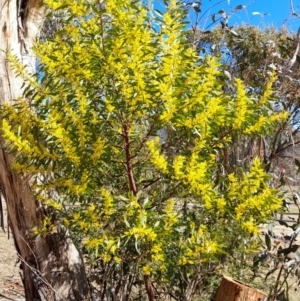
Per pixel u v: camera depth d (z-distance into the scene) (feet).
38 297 8.62
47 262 8.30
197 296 7.63
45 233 7.94
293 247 7.83
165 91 5.80
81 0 5.98
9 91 8.24
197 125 6.11
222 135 6.73
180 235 6.57
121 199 6.31
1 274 15.34
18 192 8.20
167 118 5.95
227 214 6.55
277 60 9.39
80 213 6.61
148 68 5.99
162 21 5.96
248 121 6.46
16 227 8.52
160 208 6.70
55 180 6.68
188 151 6.47
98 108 6.29
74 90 6.42
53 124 6.20
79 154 6.29
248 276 8.40
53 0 6.00
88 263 8.13
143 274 6.97
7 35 8.41
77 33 6.40
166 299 8.46
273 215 7.06
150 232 6.01
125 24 5.73
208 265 7.89
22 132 6.64
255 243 7.38
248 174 6.39
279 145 8.66
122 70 5.95
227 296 5.80
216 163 7.14
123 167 7.12
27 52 8.79
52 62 6.32
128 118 6.25
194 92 5.99
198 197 6.57
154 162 6.09
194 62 6.35
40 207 8.14
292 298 10.30
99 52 6.02
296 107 8.47
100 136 6.39
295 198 8.15
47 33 10.02
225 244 6.96
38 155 6.48
